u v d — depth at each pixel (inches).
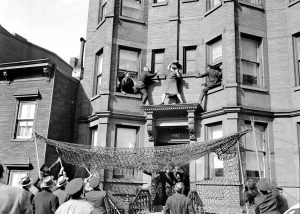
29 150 583.8
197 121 559.2
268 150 519.2
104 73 604.7
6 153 595.5
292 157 509.4
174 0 639.1
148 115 571.8
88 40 687.7
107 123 574.6
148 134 574.2
